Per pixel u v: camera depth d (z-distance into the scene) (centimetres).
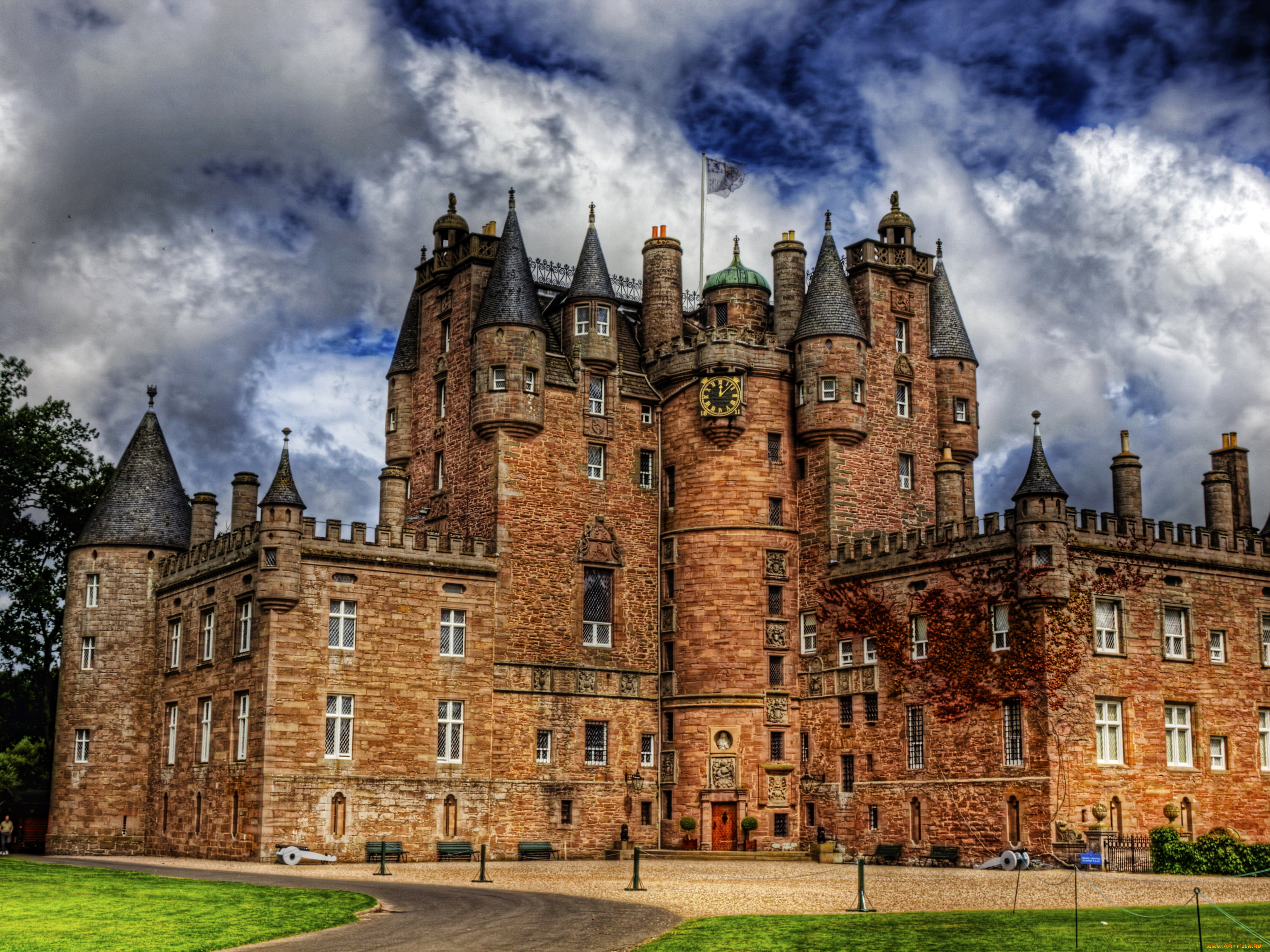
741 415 6531
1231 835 5006
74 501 7825
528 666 6181
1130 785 5412
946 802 5647
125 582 6819
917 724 5862
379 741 5756
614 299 6719
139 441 7156
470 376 6556
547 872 4978
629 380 6750
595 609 6481
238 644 5906
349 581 5803
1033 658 5344
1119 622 5544
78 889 3750
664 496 6744
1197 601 5791
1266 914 3300
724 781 6262
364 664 5772
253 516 6569
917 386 6919
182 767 6262
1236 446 6688
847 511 6481
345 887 4109
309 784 5569
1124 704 5484
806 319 6669
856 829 6062
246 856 5528
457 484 6562
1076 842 5122
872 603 6112
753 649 6372
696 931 3011
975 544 5656
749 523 6469
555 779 6172
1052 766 5231
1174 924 3116
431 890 4047
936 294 7112
